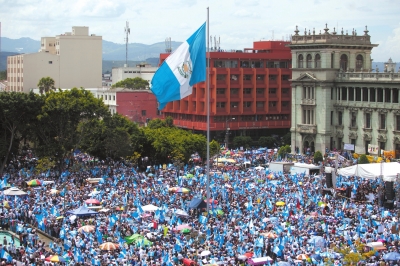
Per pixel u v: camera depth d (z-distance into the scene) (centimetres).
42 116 13175
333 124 17988
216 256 6569
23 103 13225
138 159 14988
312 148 18375
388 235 7456
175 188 10256
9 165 13962
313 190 10556
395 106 16200
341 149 17800
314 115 18188
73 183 11131
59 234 7919
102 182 11100
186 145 14775
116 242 7144
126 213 8556
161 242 7069
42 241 7925
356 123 17375
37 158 14362
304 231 7650
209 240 7169
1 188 10500
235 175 12019
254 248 6862
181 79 7294
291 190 10356
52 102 13438
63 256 6656
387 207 9606
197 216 8612
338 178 11844
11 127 13525
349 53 18062
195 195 9775
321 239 7038
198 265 6225
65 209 8906
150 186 10650
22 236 7794
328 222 8119
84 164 13675
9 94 13350
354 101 17362
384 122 16588
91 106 13788
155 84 7294
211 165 14188
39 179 11425
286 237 7175
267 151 17100
